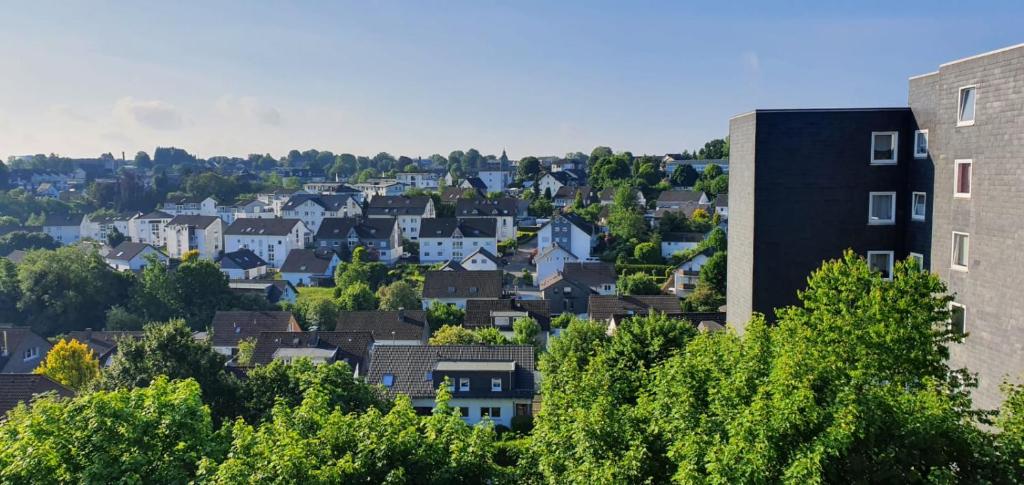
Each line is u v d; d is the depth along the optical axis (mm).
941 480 15852
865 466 16656
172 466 20406
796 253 32219
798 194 31984
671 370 21859
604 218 153625
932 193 29344
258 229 148750
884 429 17234
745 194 33656
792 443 16875
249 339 72125
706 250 101688
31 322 88375
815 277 24266
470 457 20969
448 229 140125
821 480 16375
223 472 18297
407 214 163375
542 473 22250
